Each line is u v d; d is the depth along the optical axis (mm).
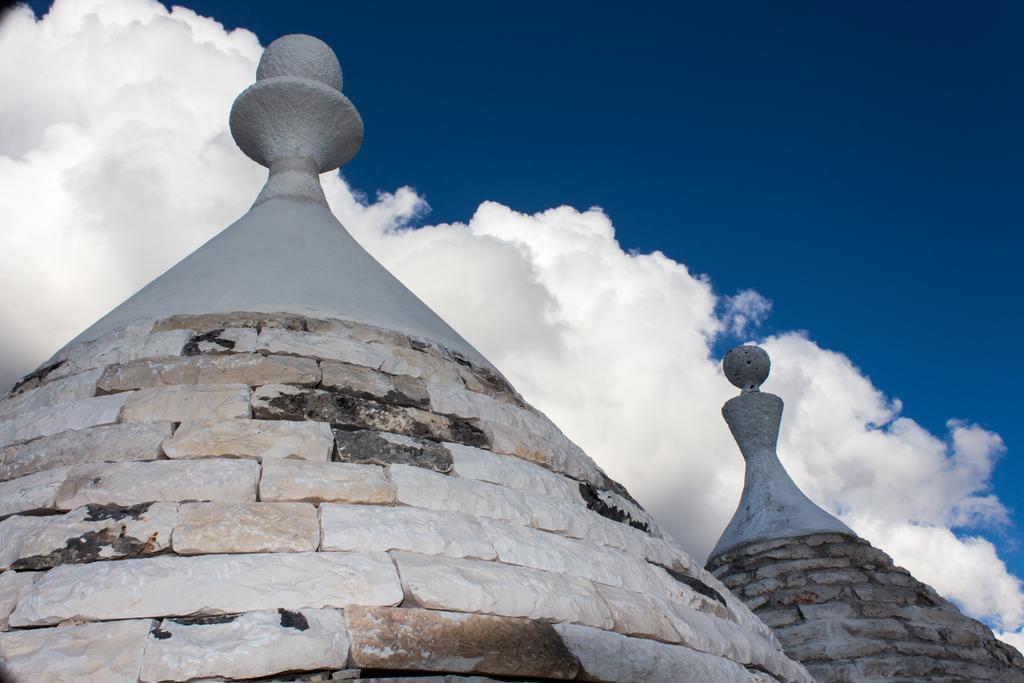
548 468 6641
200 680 4051
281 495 5039
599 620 5301
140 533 4684
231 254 7609
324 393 5953
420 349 6961
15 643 4180
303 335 6480
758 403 16719
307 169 9133
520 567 5309
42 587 4430
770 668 6730
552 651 4867
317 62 9734
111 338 6547
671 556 6914
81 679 3982
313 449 5430
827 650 12859
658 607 5910
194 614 4336
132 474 5055
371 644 4367
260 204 8734
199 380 5891
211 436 5340
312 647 4254
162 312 6684
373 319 7008
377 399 6129
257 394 5766
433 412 6297
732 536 15227
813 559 14141
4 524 4984
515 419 6875
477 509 5590
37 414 5883
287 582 4523
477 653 4605
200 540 4660
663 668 5348
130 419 5562
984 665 13031
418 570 4820
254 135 9430
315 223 8430
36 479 5250
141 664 4051
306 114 9305
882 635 12938
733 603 7301
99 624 4262
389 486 5348
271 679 4160
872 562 14102
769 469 16047
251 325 6484
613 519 6719
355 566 4703
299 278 7270
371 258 8477
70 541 4676
